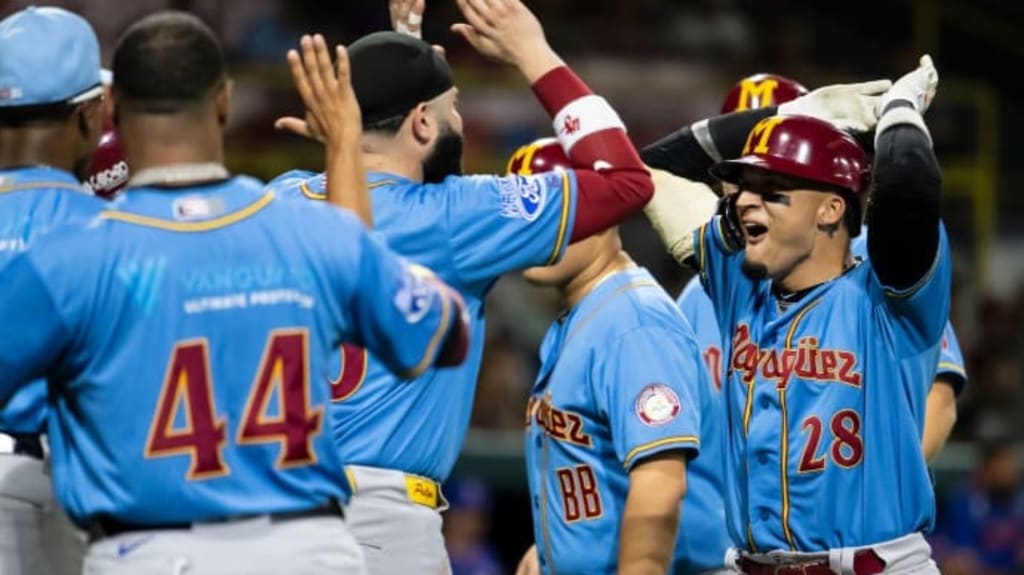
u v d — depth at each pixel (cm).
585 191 1756
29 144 1650
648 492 1919
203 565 1442
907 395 1900
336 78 1669
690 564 2139
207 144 1487
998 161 6719
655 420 1931
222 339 1446
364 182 1627
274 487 1463
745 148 1933
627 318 1986
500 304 5400
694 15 6359
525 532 4197
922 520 1906
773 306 1948
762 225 1895
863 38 6725
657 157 2123
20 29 1648
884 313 1888
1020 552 4347
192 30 1484
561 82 1800
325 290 1475
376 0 6075
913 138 1823
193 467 1441
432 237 1733
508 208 1747
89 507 1455
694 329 2300
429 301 1502
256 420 1452
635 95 5769
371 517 1809
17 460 1731
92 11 5522
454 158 1822
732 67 6275
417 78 1778
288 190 1897
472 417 4678
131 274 1440
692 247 2059
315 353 1473
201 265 1450
